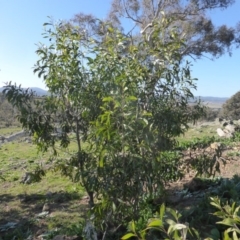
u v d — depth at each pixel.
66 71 4.79
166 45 4.36
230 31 21.73
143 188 4.14
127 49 4.46
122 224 4.70
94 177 3.98
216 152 5.10
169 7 20.22
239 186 5.69
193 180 6.68
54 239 4.90
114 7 20.58
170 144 4.52
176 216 2.66
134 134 3.65
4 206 7.66
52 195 8.06
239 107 30.22
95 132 3.82
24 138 21.66
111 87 4.20
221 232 4.32
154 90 4.26
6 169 12.12
